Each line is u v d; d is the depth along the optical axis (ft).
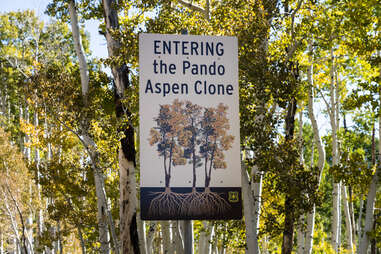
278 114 46.21
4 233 106.63
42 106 55.77
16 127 128.16
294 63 52.26
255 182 47.42
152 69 32.78
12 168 96.53
